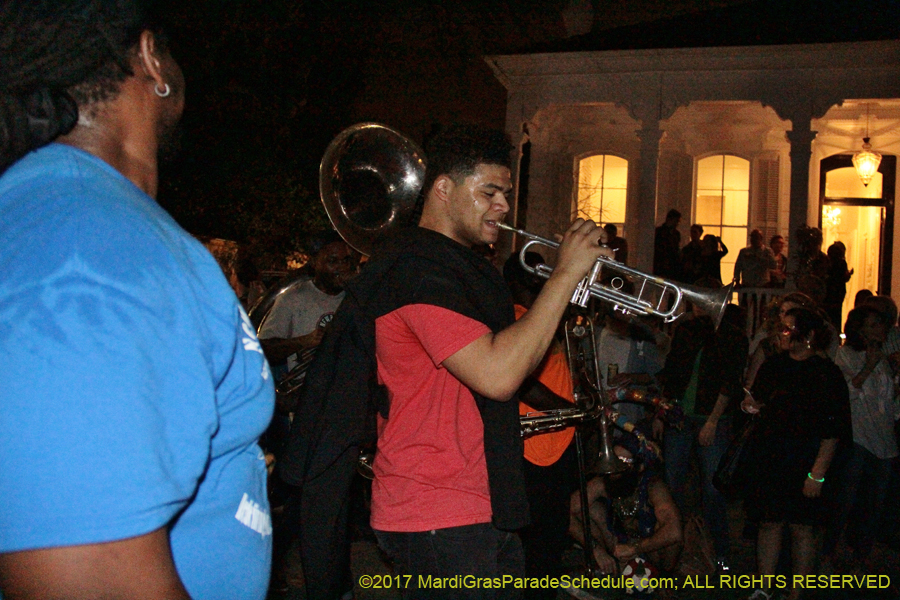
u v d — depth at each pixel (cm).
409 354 217
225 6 1291
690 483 743
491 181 235
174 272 96
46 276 85
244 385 111
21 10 95
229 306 108
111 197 96
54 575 79
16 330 81
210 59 1303
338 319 243
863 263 1433
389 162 380
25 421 79
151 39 109
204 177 1344
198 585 104
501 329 215
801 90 1116
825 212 1433
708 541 536
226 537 109
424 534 213
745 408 471
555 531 381
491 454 214
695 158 1438
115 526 80
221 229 1420
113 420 82
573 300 295
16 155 98
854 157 1288
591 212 1467
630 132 1441
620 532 461
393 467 219
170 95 114
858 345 562
